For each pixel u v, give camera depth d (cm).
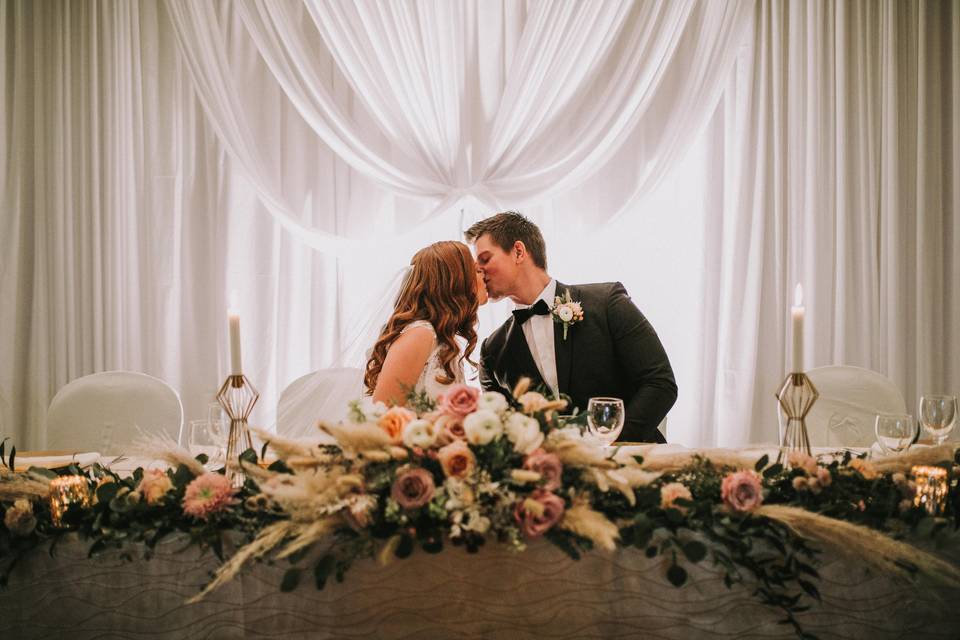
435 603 131
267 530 121
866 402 256
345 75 360
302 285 382
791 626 131
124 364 372
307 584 131
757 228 363
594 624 131
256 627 132
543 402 133
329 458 126
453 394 133
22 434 366
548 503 122
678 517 128
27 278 366
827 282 361
